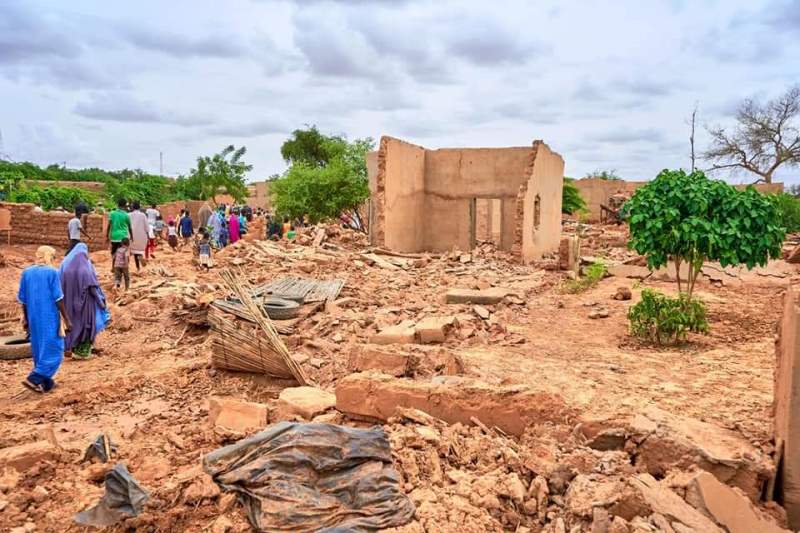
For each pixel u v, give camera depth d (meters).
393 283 13.59
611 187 43.75
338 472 3.80
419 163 20.69
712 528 3.44
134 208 14.39
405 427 4.67
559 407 5.04
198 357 8.59
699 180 8.36
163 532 3.55
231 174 41.53
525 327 9.39
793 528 3.95
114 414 6.36
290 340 8.23
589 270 14.47
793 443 3.96
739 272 13.45
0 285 13.35
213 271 14.95
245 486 3.66
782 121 43.91
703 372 6.64
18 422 6.07
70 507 3.87
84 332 8.48
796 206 29.03
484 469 4.22
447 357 6.46
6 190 29.80
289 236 20.33
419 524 3.46
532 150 19.11
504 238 20.69
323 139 46.81
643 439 4.36
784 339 4.28
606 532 3.40
